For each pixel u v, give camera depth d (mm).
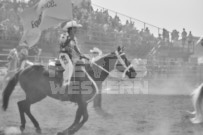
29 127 8109
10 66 14531
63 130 7652
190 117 9477
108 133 7527
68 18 8508
